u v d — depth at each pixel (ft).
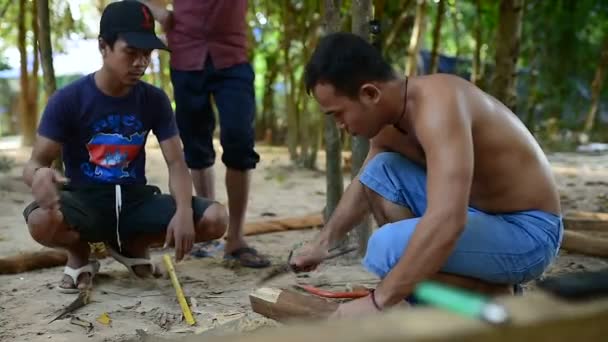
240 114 11.70
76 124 10.12
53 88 13.37
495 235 7.04
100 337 8.46
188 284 10.82
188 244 10.30
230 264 11.88
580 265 11.66
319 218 15.51
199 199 10.77
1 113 47.34
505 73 17.57
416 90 6.64
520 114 39.99
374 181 7.86
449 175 6.17
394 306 6.21
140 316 9.29
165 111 10.68
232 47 11.92
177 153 10.71
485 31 34.96
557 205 7.48
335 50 6.51
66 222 9.93
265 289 8.71
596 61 37.65
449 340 2.65
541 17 34.73
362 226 11.76
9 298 10.14
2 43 34.19
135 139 10.46
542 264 7.27
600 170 25.44
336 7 11.75
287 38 27.17
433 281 7.13
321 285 10.53
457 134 6.31
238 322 8.39
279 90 39.34
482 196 7.30
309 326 2.65
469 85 6.94
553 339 2.89
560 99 38.83
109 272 11.53
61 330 8.73
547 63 37.11
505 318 2.77
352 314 6.21
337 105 6.60
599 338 2.93
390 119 6.71
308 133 26.84
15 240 13.97
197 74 12.01
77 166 10.39
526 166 7.22
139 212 10.55
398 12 26.22
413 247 6.11
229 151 11.72
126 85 10.07
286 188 21.62
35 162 9.95
